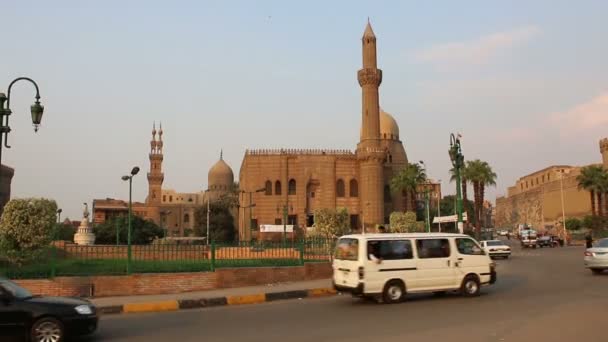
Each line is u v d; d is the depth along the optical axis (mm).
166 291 19438
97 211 130500
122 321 14367
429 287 16984
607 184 74562
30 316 10891
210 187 129750
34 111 18750
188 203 153625
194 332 12258
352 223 87000
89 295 18422
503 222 169375
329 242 26234
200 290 20047
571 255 41688
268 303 17750
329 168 87188
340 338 11039
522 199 147875
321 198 86812
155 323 13805
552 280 22078
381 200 85125
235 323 13391
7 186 105750
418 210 91625
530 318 12867
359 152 86312
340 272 17203
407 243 16984
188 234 134000
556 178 131750
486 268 17906
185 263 21703
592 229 74750
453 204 95812
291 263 24062
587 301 15523
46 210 21578
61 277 18391
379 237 16703
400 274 16641
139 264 21312
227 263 22547
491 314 13703
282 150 88812
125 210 132750
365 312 14781
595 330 11188
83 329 11258
